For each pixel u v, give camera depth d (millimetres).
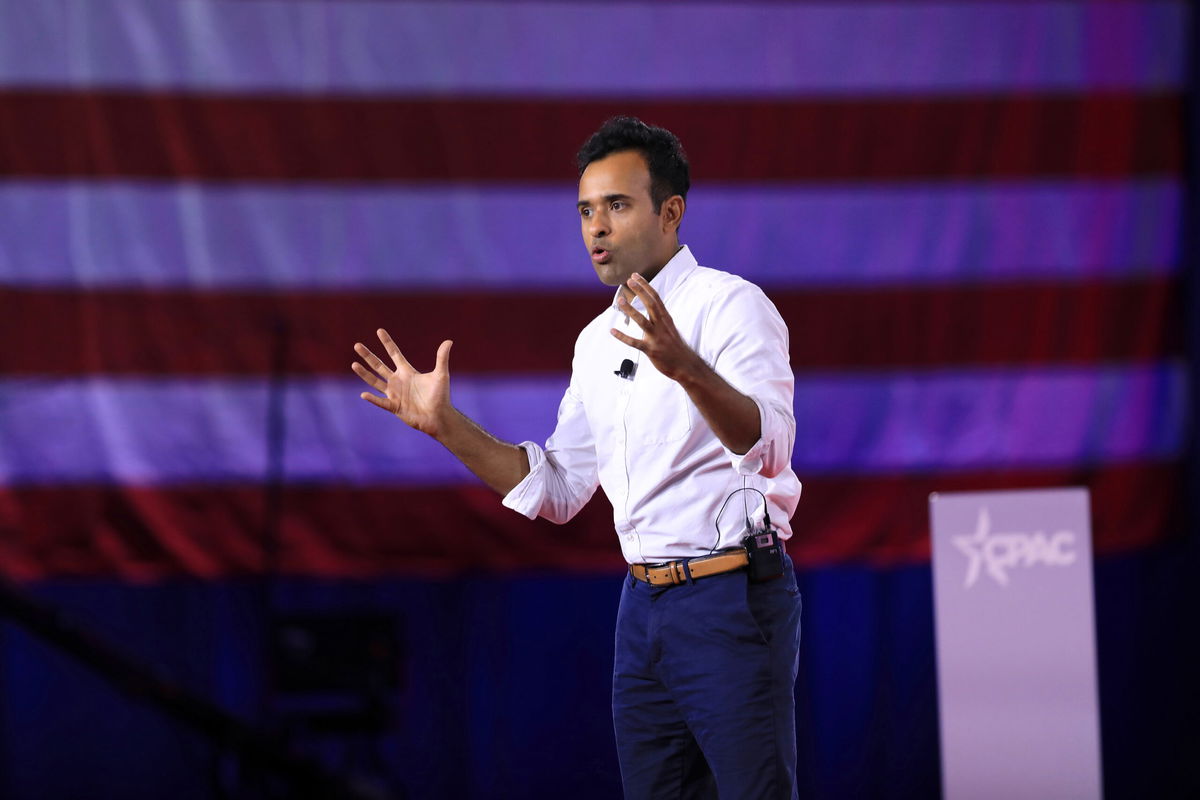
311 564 10461
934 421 10961
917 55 11070
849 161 10984
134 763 10625
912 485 10906
